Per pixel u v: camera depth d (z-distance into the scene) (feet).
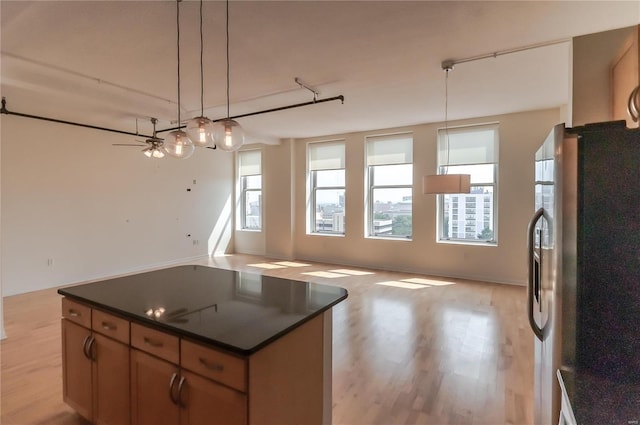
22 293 16.83
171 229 24.26
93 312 6.37
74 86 13.33
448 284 18.28
